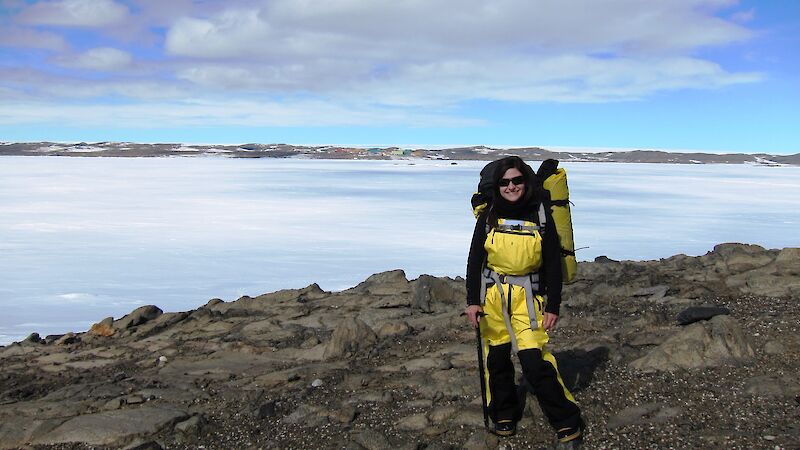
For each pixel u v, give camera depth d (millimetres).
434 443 4047
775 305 6117
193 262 32438
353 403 4727
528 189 3643
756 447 3586
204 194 82188
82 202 70000
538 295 3738
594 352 5203
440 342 6168
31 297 23688
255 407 4797
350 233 44188
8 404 5320
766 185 113625
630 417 4074
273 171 157625
